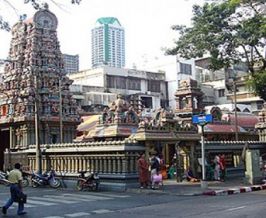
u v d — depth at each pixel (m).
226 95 70.81
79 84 63.78
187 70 71.81
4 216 14.22
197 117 21.62
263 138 36.62
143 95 64.06
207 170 25.72
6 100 40.22
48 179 26.11
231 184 23.66
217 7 26.23
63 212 14.78
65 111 40.72
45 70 40.03
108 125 38.16
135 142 23.02
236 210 13.52
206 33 27.03
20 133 38.62
